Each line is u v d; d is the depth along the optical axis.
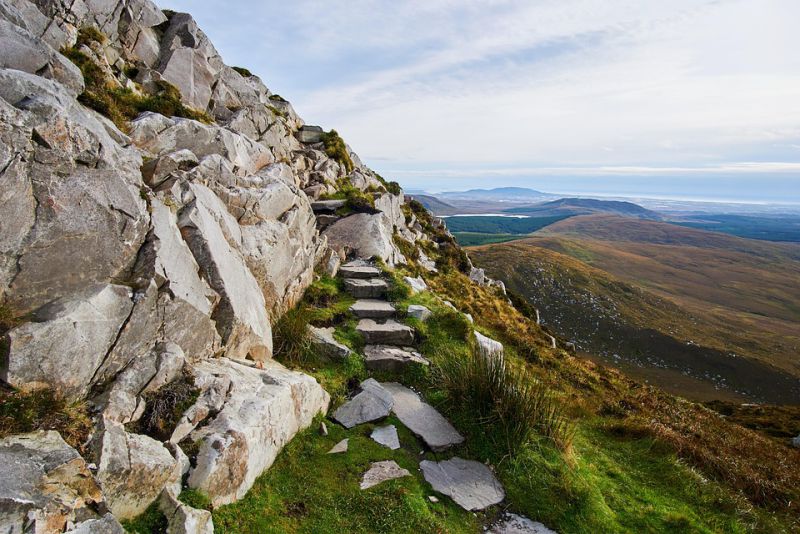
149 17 12.44
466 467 7.73
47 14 9.34
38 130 4.87
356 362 9.90
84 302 4.90
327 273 13.12
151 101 10.27
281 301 10.31
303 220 11.98
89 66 9.10
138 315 5.53
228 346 7.40
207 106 13.98
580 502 7.39
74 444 4.23
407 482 6.86
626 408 13.34
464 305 17.00
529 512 7.11
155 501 4.70
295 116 22.45
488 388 8.79
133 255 5.78
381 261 15.29
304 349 9.58
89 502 3.90
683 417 14.40
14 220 4.63
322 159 20.27
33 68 6.38
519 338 16.11
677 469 9.68
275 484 6.20
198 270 6.95
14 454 3.72
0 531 3.20
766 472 11.05
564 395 12.70
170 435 5.28
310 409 7.76
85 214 5.22
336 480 6.61
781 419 24.39
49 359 4.52
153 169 7.07
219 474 5.23
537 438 8.44
